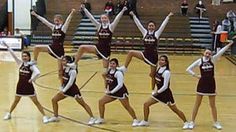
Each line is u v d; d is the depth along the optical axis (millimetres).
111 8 22453
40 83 11633
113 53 19797
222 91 11086
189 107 9148
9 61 16172
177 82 12305
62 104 9203
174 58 18547
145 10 24078
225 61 17812
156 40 8273
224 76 13664
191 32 21750
